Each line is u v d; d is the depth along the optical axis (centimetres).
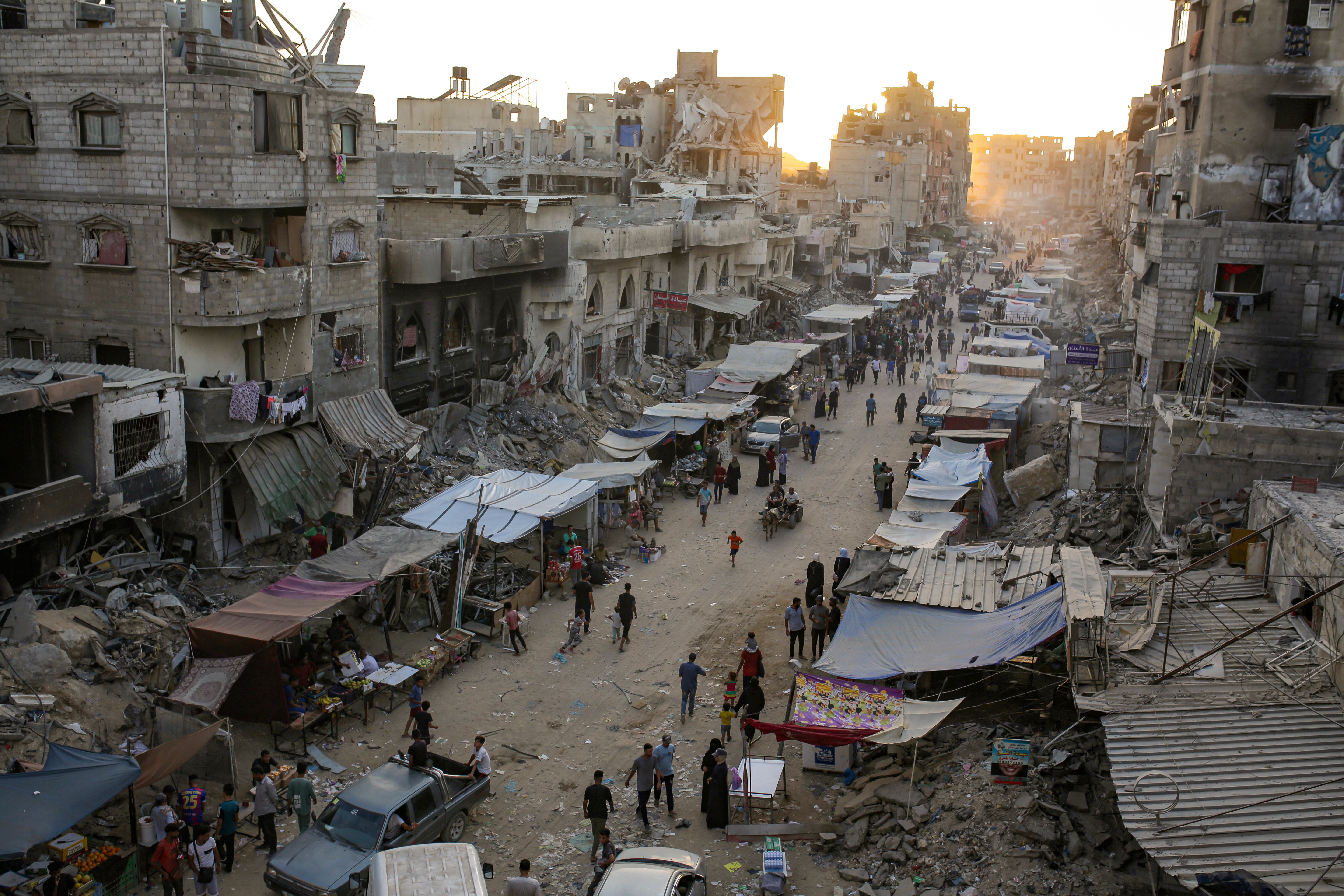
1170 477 2508
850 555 3073
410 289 3281
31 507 2023
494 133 6675
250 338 2736
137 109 2422
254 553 2683
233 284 2473
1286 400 3139
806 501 3591
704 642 2481
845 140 11544
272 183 2564
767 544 3162
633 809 1809
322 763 1886
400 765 1683
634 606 2477
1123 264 7669
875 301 7138
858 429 4578
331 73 3077
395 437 2973
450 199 3891
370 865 1427
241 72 2558
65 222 2530
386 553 2325
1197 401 2556
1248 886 1139
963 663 1847
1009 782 1647
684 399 4388
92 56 2433
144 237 2473
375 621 2444
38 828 1373
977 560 2269
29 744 1636
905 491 3538
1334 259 3036
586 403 4209
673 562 2998
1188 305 3197
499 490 2831
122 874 1523
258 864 1612
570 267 3994
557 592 2734
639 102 9112
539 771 1919
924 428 4588
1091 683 1599
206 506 2586
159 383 2320
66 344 2594
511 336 3919
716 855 1675
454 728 2055
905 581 2175
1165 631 1753
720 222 5403
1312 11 3191
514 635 2377
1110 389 4450
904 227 10812
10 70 2506
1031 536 2917
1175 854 1214
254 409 2531
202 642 1909
